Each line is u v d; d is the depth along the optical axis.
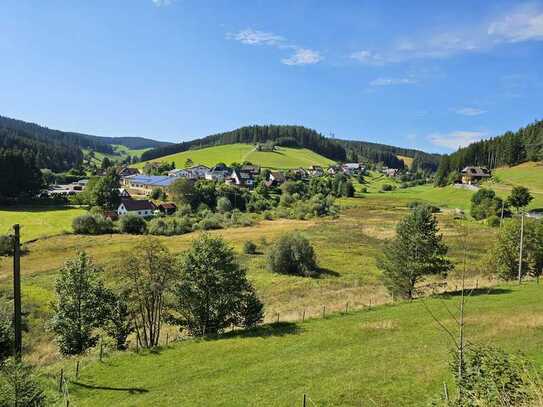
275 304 47.84
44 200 135.88
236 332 32.31
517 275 49.53
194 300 33.12
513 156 187.38
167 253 33.91
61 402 21.08
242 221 120.56
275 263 65.81
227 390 22.14
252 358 26.72
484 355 12.25
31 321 42.03
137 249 33.53
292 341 29.47
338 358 25.55
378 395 19.77
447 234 88.62
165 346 29.78
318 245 88.06
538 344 23.48
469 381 11.43
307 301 47.12
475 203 123.12
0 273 64.69
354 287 54.72
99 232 100.38
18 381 16.36
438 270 40.22
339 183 195.00
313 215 137.12
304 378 22.91
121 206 126.25
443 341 26.62
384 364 23.67
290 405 19.80
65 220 108.44
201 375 24.53
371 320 33.25
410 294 40.81
